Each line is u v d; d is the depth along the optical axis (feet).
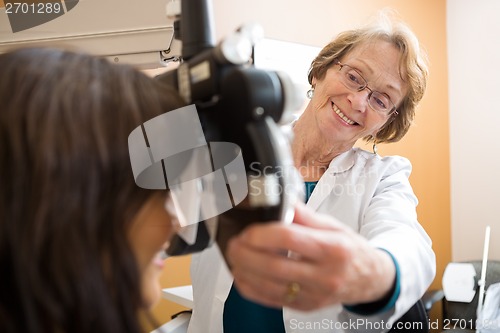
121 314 1.20
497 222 7.98
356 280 1.30
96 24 2.60
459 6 8.30
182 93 1.35
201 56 1.28
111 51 2.63
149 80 1.32
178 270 6.11
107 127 1.16
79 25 2.60
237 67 1.22
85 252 1.11
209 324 3.30
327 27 7.49
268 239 1.13
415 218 2.66
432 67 8.34
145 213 1.31
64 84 1.15
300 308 1.23
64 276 1.10
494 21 7.86
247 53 1.23
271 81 1.18
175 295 4.67
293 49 5.40
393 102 3.19
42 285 1.09
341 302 1.41
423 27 8.26
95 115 1.15
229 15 6.80
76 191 1.10
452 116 8.48
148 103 1.25
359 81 3.09
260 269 1.15
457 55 8.41
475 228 8.27
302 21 7.30
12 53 1.24
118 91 1.22
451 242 8.50
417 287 1.84
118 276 1.19
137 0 2.56
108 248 1.18
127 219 1.22
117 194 1.18
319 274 1.16
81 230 1.10
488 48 7.97
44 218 1.07
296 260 1.17
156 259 1.47
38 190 1.08
